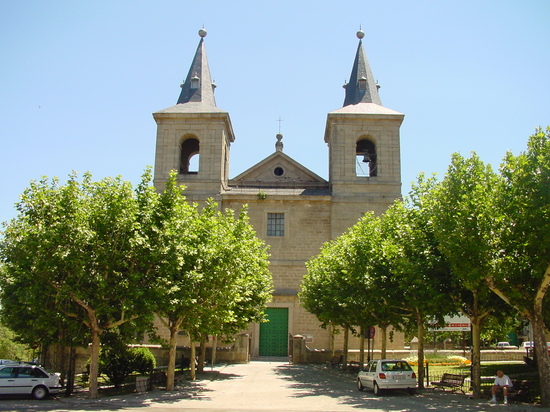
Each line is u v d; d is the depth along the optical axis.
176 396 20.72
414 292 20.77
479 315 20.34
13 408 17.72
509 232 17.45
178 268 19.97
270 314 41.00
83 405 18.45
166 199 21.42
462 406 17.77
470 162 19.78
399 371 21.41
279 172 44.88
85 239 18.52
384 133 42.81
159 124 43.00
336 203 41.72
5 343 52.94
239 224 26.62
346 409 17.20
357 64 46.69
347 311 28.44
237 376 29.09
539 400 18.67
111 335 22.16
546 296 18.59
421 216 21.81
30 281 19.92
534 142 17.41
